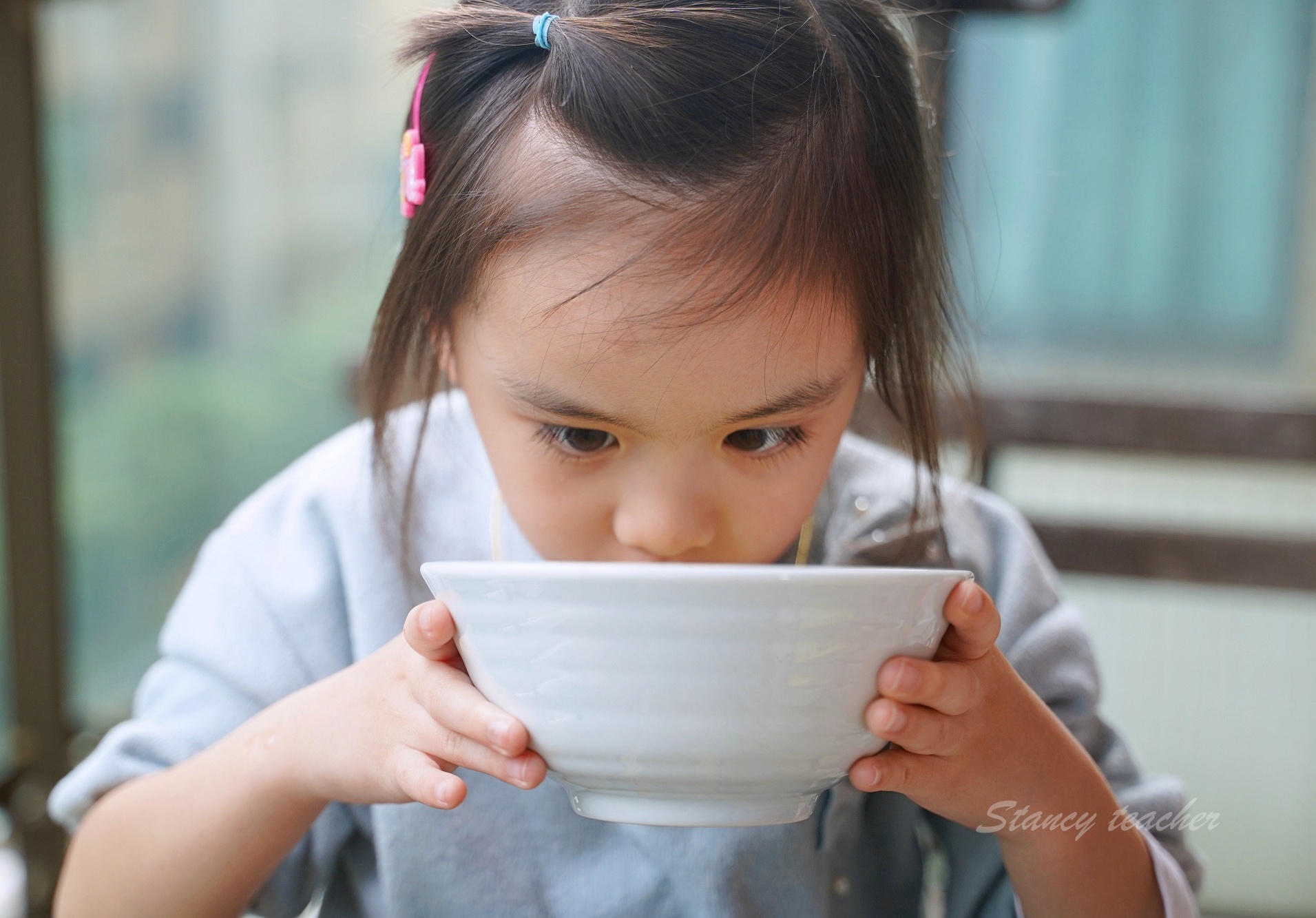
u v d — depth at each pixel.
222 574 0.92
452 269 0.70
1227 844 1.67
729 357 0.62
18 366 1.60
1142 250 1.70
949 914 0.92
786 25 0.71
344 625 0.91
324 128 1.84
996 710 0.67
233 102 1.81
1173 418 1.44
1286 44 1.64
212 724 0.86
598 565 0.49
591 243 0.63
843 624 0.50
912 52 0.83
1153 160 1.69
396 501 0.91
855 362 0.71
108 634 1.74
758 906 0.84
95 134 1.71
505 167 0.69
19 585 1.61
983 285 1.65
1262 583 1.47
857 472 0.95
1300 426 1.43
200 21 1.77
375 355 0.84
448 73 0.77
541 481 0.67
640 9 0.70
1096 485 1.65
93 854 0.80
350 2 1.82
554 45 0.70
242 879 0.77
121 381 1.75
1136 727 1.69
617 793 0.56
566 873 0.85
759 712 0.51
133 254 1.75
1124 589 1.66
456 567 0.53
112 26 1.71
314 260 1.86
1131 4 1.67
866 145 0.72
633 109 0.66
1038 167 1.70
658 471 0.65
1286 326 1.69
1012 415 1.46
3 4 1.55
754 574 0.48
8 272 1.58
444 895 0.84
